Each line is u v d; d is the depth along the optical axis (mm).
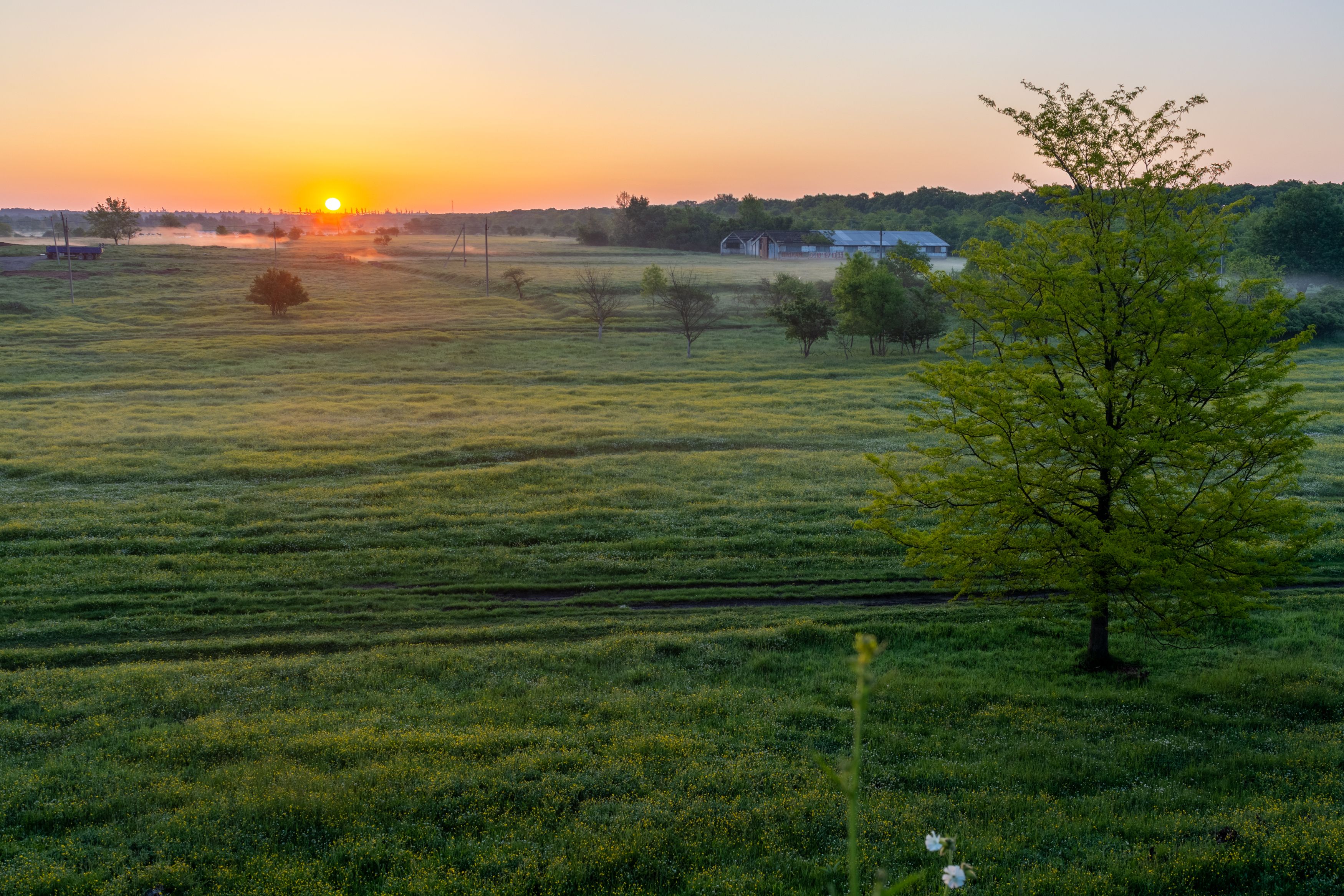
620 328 92812
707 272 140625
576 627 23078
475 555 28531
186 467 39094
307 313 100750
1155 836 12008
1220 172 17766
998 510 19484
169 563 27266
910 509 20359
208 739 15672
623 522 31766
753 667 20344
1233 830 11703
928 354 76312
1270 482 17953
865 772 14555
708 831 12203
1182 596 17484
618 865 11367
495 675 19672
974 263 19359
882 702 18031
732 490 35906
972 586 20688
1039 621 23172
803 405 55281
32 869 11023
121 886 10680
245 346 78375
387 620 23688
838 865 11148
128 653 21047
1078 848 11617
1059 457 19406
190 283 121438
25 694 17906
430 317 99375
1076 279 17984
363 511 32844
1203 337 16906
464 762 14672
